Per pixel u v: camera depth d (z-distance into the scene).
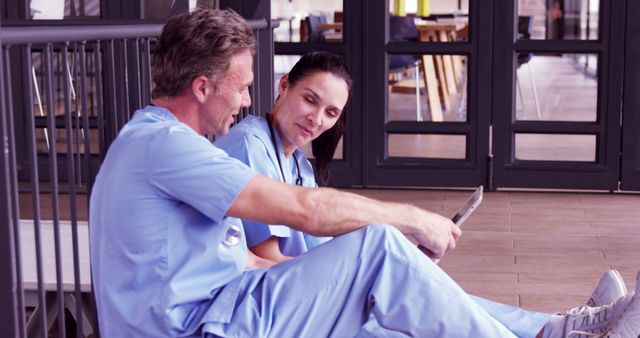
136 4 5.99
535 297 4.12
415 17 6.14
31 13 6.04
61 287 2.45
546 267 4.56
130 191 2.21
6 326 2.09
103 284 2.25
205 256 2.25
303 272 2.30
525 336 2.88
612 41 5.94
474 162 6.16
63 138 6.12
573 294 4.16
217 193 2.19
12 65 6.02
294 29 6.20
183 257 2.23
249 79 2.35
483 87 6.08
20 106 6.05
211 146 2.24
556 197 6.04
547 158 6.99
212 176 2.19
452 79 6.45
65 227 4.00
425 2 6.14
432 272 2.27
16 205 2.11
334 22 6.14
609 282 2.91
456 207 5.75
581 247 4.90
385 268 2.27
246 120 2.81
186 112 2.34
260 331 2.25
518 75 9.55
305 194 2.28
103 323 2.28
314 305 2.29
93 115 6.07
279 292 2.29
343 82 2.74
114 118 2.67
